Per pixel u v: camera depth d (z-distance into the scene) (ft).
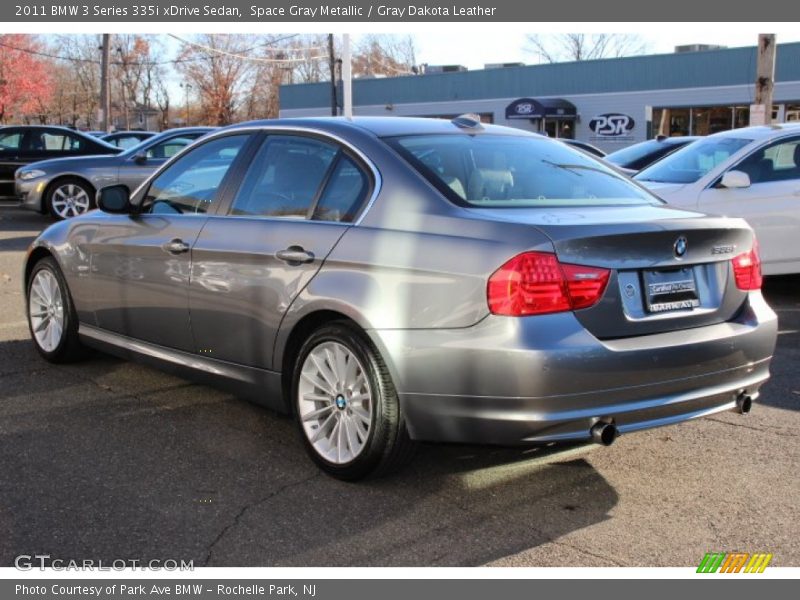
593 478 13.39
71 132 55.98
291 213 14.01
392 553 11.00
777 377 18.83
